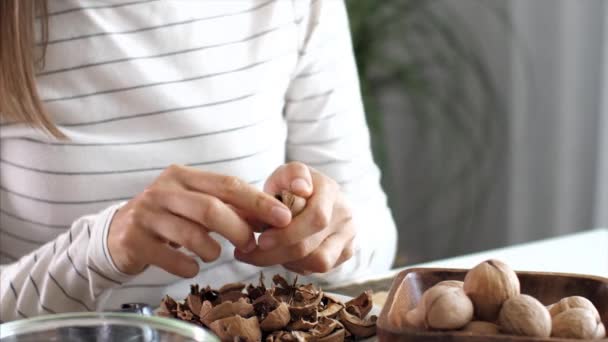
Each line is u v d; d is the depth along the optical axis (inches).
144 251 39.1
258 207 37.2
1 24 45.4
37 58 47.8
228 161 50.8
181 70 50.1
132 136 49.5
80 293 43.3
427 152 111.1
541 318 30.4
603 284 33.4
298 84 54.6
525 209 95.1
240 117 51.3
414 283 34.4
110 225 40.4
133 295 49.1
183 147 50.2
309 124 54.7
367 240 49.9
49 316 28.7
